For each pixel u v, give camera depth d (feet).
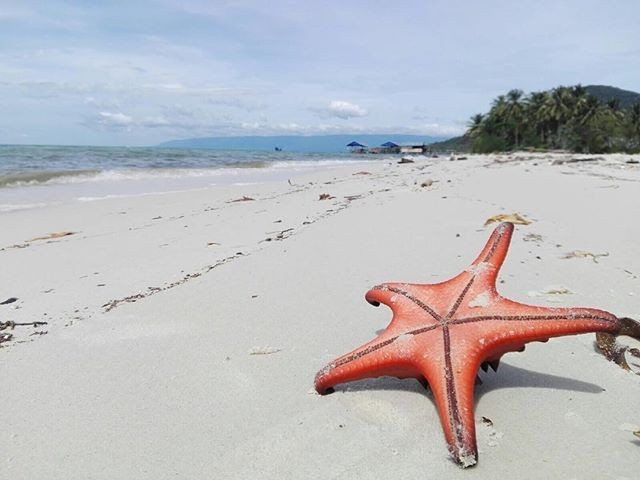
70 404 1.32
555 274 2.17
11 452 1.14
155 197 5.59
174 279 2.34
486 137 34.91
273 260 2.54
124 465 1.09
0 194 5.88
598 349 1.51
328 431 1.17
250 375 1.43
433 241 2.77
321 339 1.64
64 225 3.94
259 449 1.12
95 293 2.20
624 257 2.42
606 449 1.09
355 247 2.72
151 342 1.67
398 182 6.46
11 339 1.74
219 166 12.41
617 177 6.01
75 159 12.82
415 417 1.21
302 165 13.99
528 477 1.01
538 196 4.36
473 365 1.12
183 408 1.28
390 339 1.22
